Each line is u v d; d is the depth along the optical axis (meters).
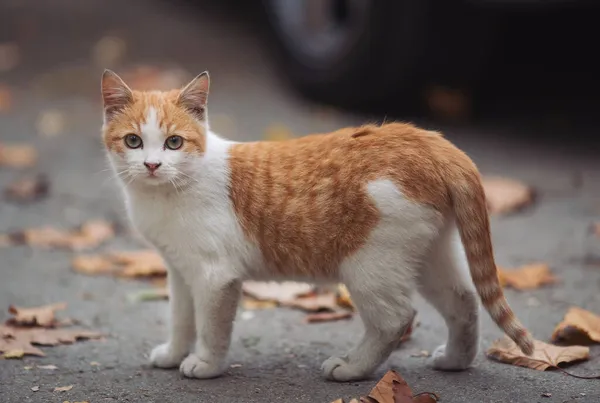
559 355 4.01
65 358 4.23
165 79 9.30
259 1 10.69
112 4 12.00
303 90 9.08
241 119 8.51
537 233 6.19
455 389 3.75
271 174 3.88
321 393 3.73
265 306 4.96
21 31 11.09
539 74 9.72
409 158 3.72
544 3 7.54
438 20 8.27
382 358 3.81
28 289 5.26
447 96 8.98
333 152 3.84
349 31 8.34
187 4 11.98
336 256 3.78
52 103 9.21
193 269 3.86
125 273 5.49
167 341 4.47
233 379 3.93
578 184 7.16
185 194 3.82
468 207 3.69
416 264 3.75
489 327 4.57
